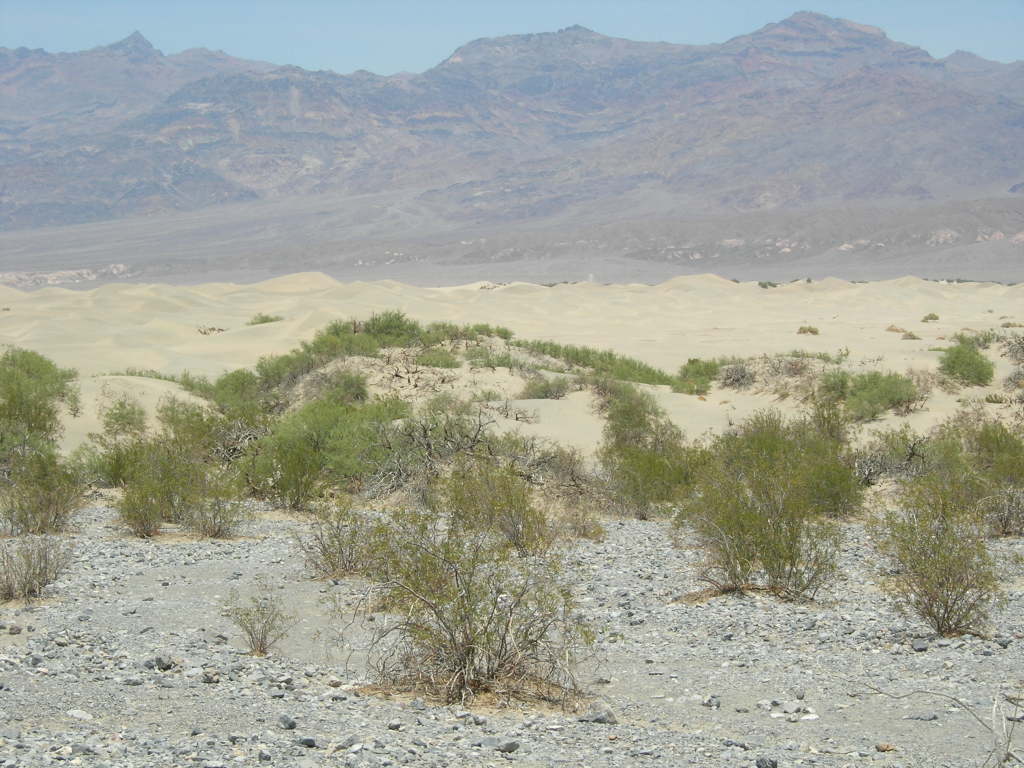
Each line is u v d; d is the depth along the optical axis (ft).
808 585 40.78
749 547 42.09
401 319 137.90
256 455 73.26
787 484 43.80
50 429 88.02
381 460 69.72
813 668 31.04
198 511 56.39
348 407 81.76
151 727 23.84
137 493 56.08
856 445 82.53
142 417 94.79
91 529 56.13
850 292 344.69
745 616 37.52
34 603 38.68
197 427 78.43
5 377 98.37
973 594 35.91
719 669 31.12
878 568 45.27
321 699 27.04
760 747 23.62
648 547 52.65
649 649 33.68
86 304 247.70
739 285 381.40
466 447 73.51
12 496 56.13
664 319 276.21
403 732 24.14
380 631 32.07
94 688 26.99
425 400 102.53
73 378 118.01
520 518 48.85
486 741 23.39
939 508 38.88
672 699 28.07
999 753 22.08
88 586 41.88
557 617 34.22
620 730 24.99
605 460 71.46
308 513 64.13
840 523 58.08
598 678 30.14
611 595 41.63
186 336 191.21
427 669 28.68
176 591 41.50
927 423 94.17
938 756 22.71
